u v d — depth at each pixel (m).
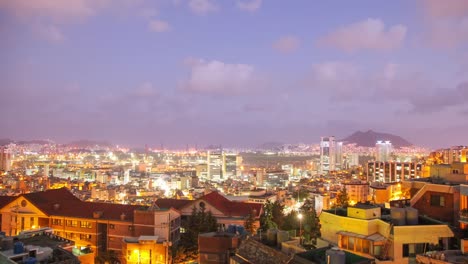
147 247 86.56
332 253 38.81
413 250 47.09
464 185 52.72
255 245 53.06
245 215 110.00
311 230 89.25
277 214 110.50
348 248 50.19
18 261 54.19
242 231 74.12
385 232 48.41
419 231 47.31
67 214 105.94
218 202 115.06
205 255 66.19
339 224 52.59
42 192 117.44
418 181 65.50
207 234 69.25
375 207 51.94
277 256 47.97
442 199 55.78
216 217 110.56
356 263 39.59
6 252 56.19
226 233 70.44
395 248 46.66
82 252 83.44
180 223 108.19
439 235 47.62
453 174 60.31
